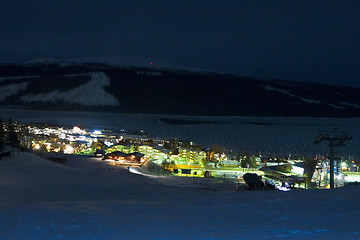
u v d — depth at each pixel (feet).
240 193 43.68
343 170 173.58
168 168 173.58
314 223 24.39
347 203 31.63
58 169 99.60
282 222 25.30
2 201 43.70
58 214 29.89
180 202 36.81
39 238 21.76
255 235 21.50
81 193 56.54
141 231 23.50
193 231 23.27
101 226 25.20
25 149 133.90
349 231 21.25
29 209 32.40
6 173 79.05
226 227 24.43
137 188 69.26
